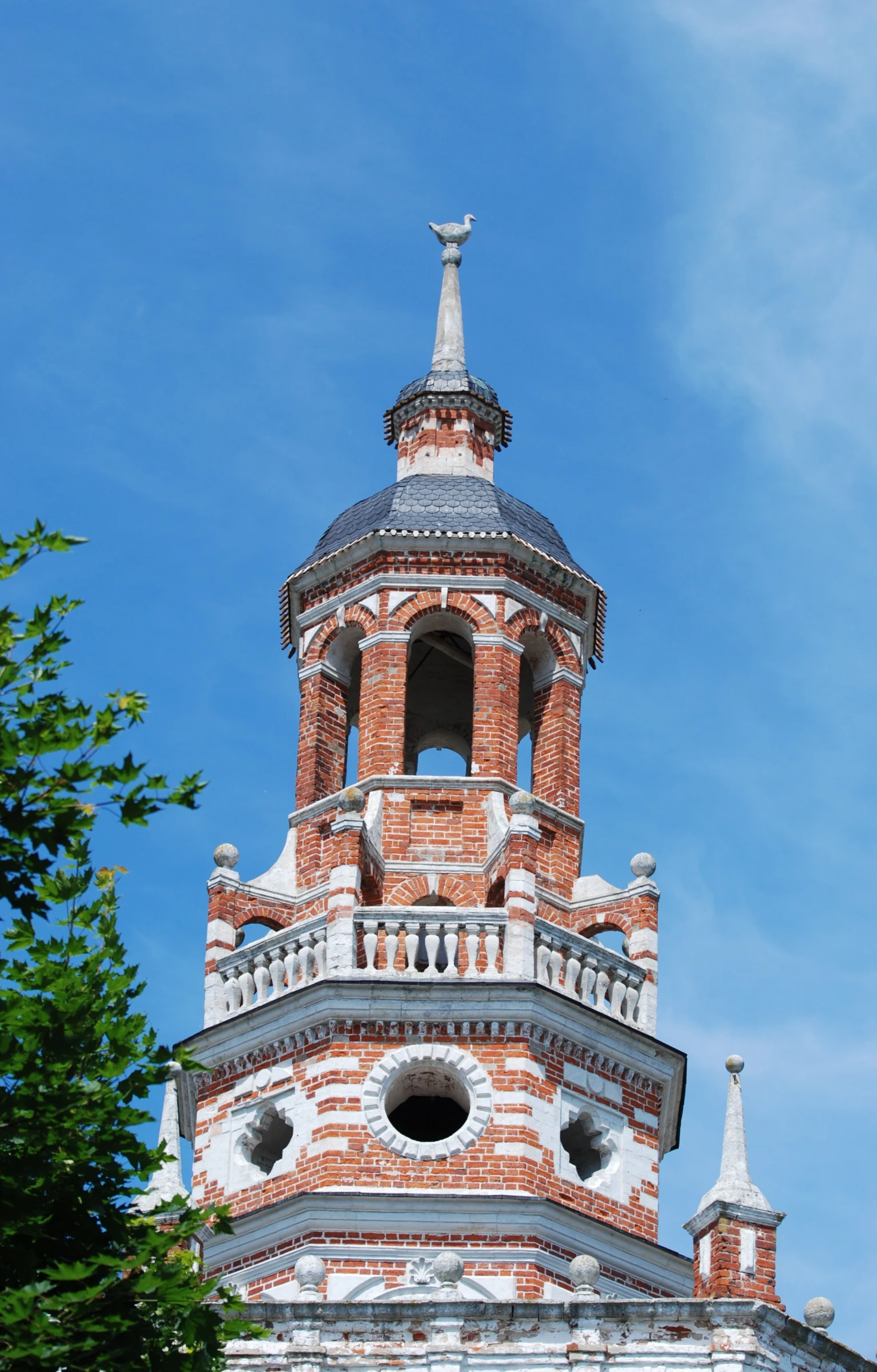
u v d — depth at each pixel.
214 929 38.22
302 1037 36.25
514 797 37.69
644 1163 36.50
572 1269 31.84
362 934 36.69
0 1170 23.77
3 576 23.67
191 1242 32.81
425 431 43.84
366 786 39.06
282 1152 37.06
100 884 26.39
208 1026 37.06
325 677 40.94
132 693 23.78
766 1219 33.38
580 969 37.34
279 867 39.47
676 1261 35.88
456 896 38.28
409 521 40.94
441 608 40.44
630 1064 36.88
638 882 38.91
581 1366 30.83
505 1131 35.34
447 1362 30.83
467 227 47.22
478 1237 34.59
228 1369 30.81
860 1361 32.16
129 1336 23.91
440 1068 35.88
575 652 41.19
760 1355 31.11
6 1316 22.34
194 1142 36.62
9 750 23.08
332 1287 34.12
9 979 25.53
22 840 23.36
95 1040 25.19
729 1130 34.47
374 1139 35.22
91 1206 24.58
